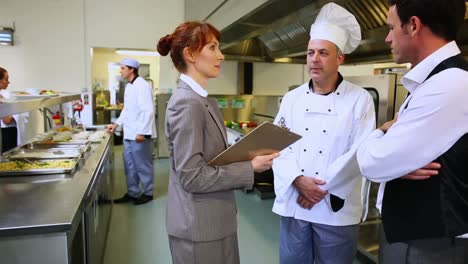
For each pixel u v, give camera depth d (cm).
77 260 149
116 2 565
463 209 89
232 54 452
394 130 92
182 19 598
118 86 749
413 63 97
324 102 144
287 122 155
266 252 255
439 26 88
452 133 84
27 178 169
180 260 115
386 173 94
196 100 106
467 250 92
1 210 123
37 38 536
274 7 227
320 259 148
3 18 518
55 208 125
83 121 570
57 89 553
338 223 141
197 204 110
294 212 148
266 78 592
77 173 181
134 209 345
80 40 555
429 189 90
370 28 249
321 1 207
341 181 135
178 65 114
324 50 138
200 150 105
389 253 109
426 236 91
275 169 151
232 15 290
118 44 574
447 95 83
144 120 349
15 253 110
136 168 360
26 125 380
